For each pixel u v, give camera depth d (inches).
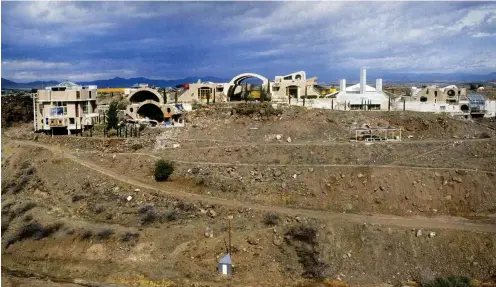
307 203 3292.3
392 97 5693.9
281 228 2960.1
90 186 3671.3
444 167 3486.7
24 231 3169.3
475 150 3841.0
